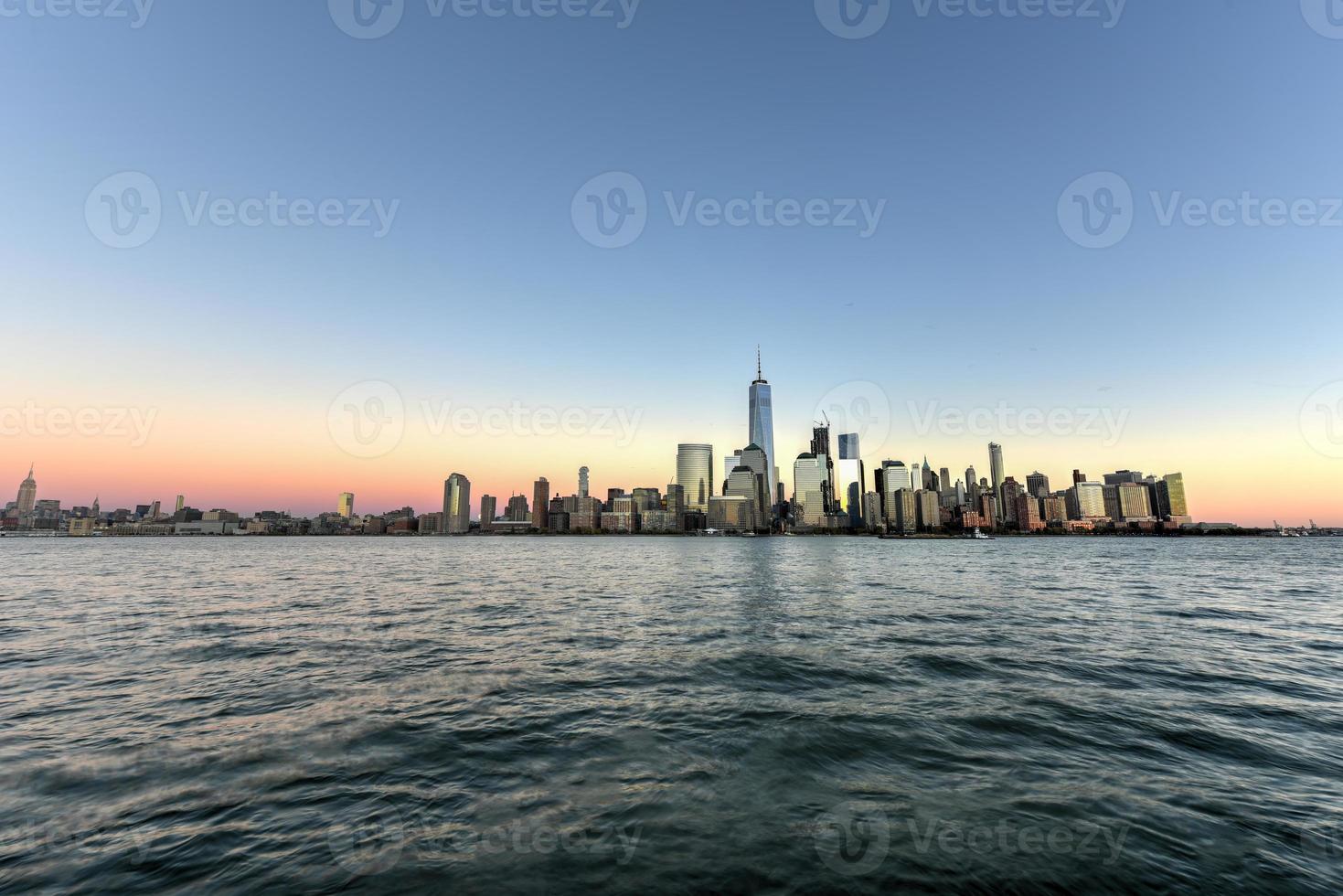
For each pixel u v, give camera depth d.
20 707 13.59
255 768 10.18
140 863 7.28
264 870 7.13
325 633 23.53
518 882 6.87
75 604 32.62
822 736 11.72
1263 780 9.66
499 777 9.82
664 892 6.69
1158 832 7.96
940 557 110.69
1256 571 65.31
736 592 42.09
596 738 11.65
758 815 8.52
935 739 11.59
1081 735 11.78
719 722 12.58
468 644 21.34
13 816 8.47
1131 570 68.12
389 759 10.59
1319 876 6.91
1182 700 14.16
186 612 29.72
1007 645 21.27
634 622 26.89
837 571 66.81
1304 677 16.38
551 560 100.19
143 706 13.67
